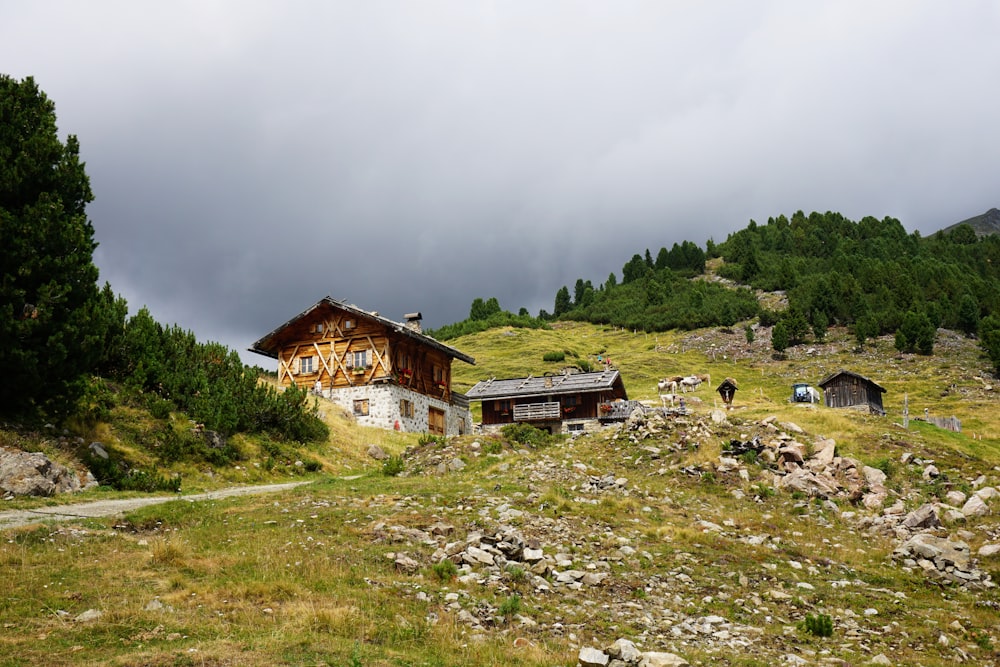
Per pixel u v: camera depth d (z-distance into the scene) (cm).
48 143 2800
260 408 3853
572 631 1414
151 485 2659
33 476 2273
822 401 7975
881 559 2209
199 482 2991
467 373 12256
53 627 1188
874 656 1427
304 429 4069
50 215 2692
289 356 5997
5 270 2617
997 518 2597
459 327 17438
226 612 1320
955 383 10044
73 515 2008
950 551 2175
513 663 1211
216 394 3662
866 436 3788
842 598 1803
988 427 7462
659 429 3469
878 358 11925
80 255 2805
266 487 3014
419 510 2156
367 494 2403
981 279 18388
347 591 1470
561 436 3794
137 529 1881
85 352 2753
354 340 5838
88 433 2847
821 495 2811
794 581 1897
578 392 6450
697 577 1838
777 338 13012
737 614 1620
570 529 2092
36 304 2662
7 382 2552
